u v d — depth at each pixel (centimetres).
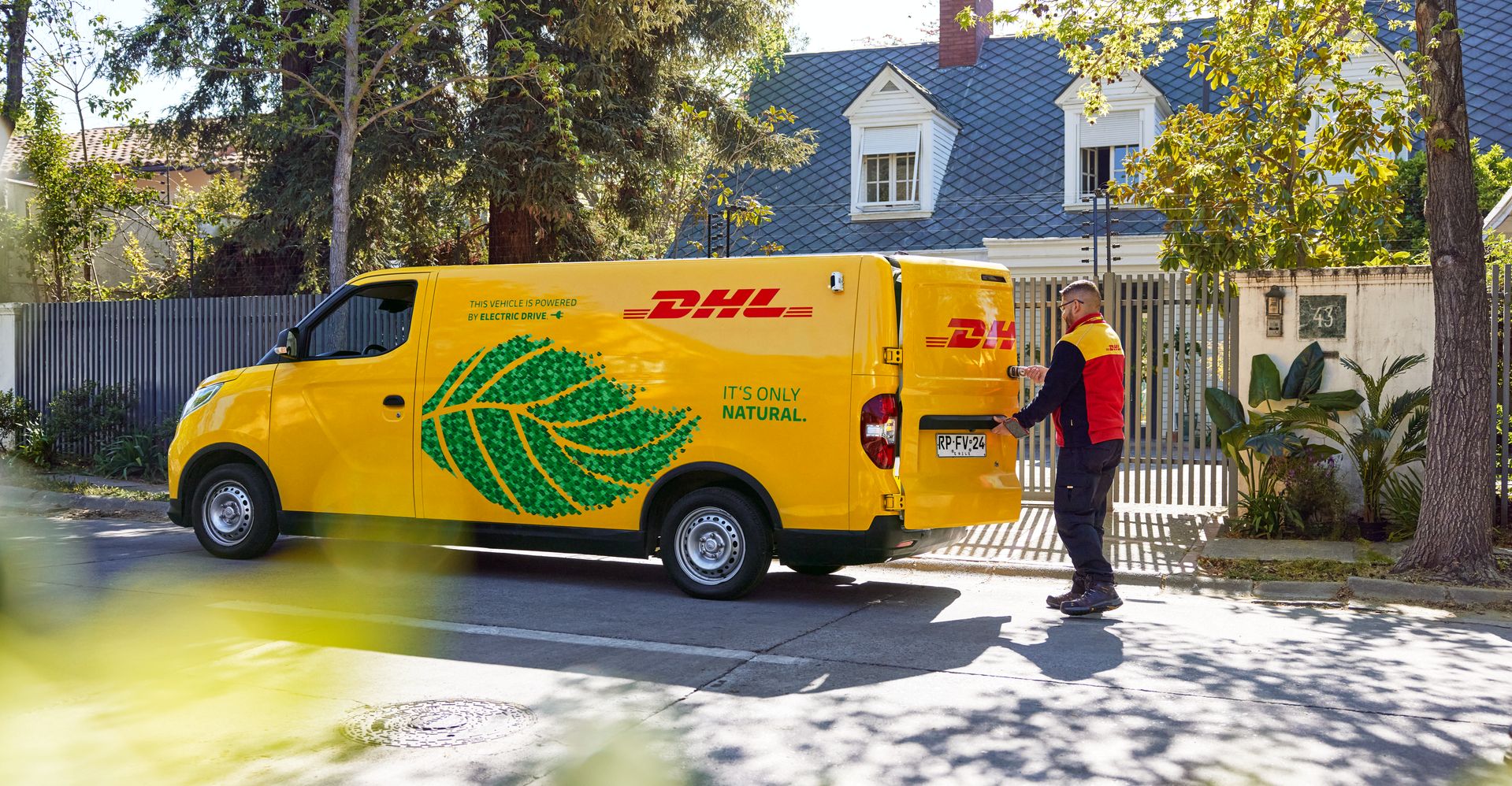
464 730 518
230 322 1574
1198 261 1238
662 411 823
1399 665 644
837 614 776
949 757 486
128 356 1642
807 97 2612
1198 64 1281
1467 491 861
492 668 625
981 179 2312
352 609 775
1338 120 1228
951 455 810
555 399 855
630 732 518
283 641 681
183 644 672
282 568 936
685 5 1691
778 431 790
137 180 2327
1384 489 1074
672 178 1817
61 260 2200
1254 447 1041
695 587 821
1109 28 1258
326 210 1634
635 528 836
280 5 1428
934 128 2320
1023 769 473
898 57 2667
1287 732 521
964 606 809
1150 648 680
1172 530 1078
